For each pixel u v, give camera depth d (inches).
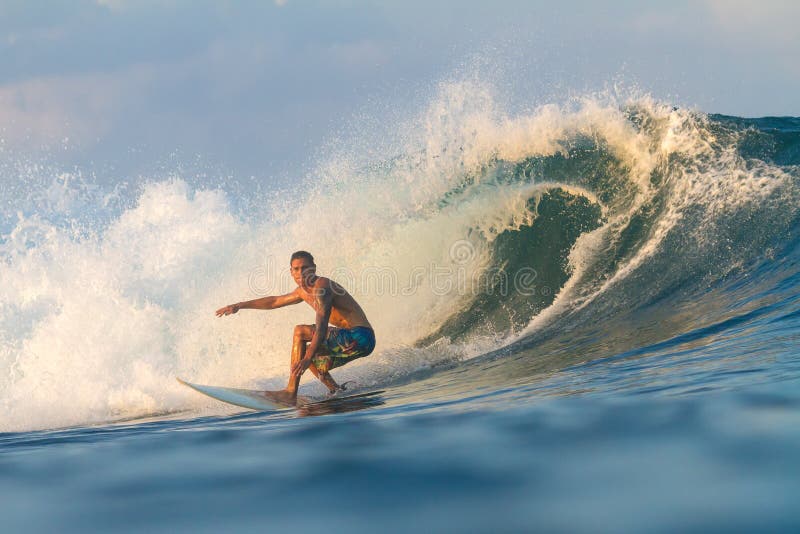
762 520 36.8
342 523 43.9
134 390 226.5
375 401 150.1
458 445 66.1
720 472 46.6
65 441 109.1
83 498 56.4
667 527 37.4
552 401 91.4
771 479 43.8
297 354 203.3
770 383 79.7
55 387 231.8
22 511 53.3
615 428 65.2
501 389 129.3
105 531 46.3
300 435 84.7
